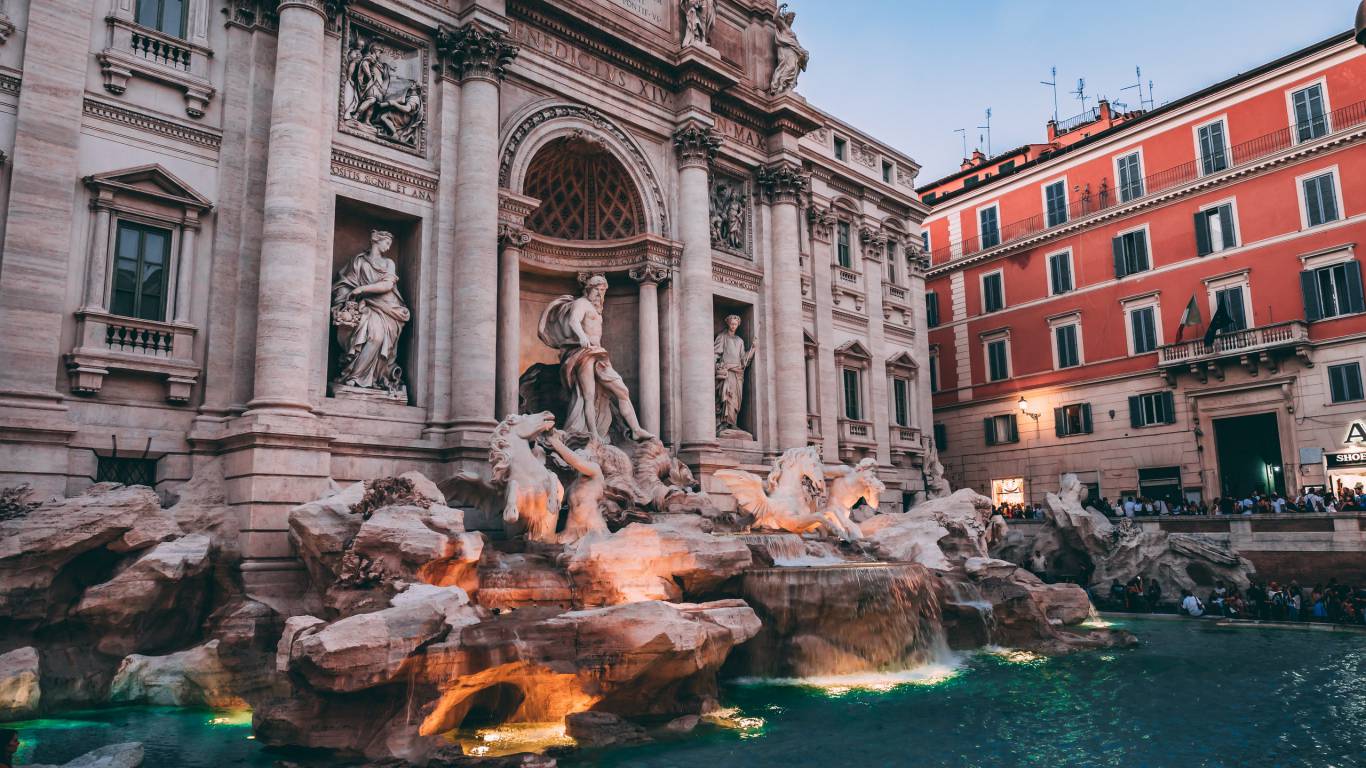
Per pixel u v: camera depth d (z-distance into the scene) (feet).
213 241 68.39
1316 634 81.00
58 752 42.01
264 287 66.03
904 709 50.65
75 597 54.24
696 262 99.25
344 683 40.16
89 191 63.31
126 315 64.49
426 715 41.88
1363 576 94.63
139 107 66.03
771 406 107.76
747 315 110.32
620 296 101.81
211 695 53.42
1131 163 141.69
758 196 112.78
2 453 57.11
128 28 66.13
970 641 72.43
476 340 76.13
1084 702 52.39
